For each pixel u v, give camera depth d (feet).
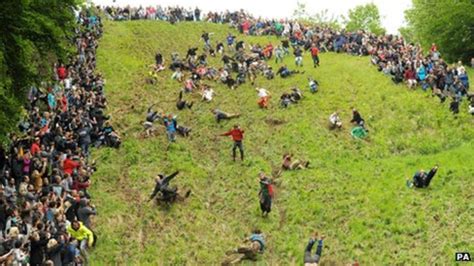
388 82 143.43
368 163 110.52
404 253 81.15
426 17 184.24
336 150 117.19
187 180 105.91
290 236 88.94
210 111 137.18
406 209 90.22
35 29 82.43
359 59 165.48
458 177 96.27
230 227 92.89
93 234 82.79
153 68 160.04
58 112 106.63
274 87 148.87
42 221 71.92
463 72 129.29
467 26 176.24
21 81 84.48
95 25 178.60
